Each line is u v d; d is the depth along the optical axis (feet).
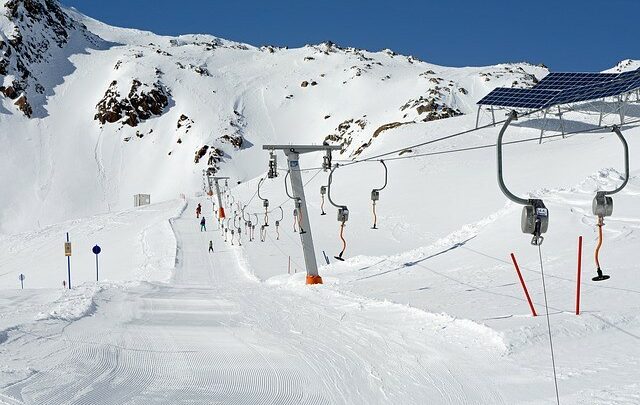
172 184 609.42
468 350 32.73
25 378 28.96
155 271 143.13
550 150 215.51
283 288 75.36
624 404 22.86
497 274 61.26
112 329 44.04
